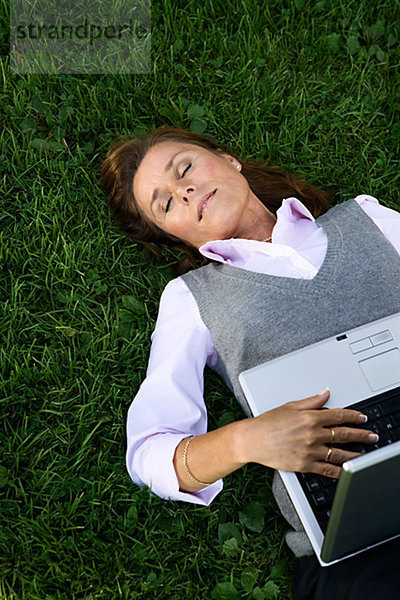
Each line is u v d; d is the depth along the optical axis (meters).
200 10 2.84
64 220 2.54
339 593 1.74
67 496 2.19
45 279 2.45
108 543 2.12
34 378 2.31
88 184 2.61
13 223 2.55
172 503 2.18
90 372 2.34
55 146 2.63
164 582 2.08
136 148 2.38
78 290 2.47
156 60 2.79
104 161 2.48
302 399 1.83
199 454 1.89
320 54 2.85
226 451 1.83
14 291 2.41
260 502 2.23
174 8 2.84
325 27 2.88
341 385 1.85
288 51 2.85
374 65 2.86
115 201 2.46
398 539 1.79
